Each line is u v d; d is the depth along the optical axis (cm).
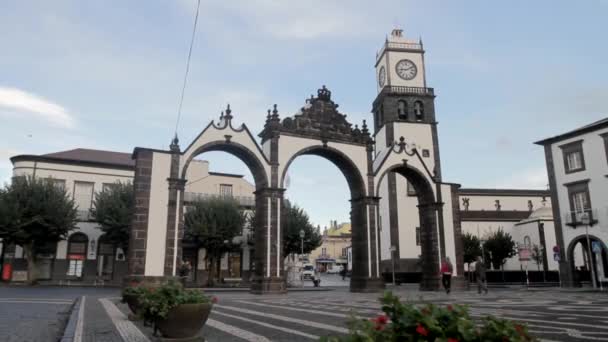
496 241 5175
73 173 4622
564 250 3784
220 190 5203
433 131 5088
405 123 5053
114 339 861
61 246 4369
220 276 4728
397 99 5122
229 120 2773
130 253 2406
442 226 3288
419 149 5000
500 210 6384
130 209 4059
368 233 3042
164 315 793
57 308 1597
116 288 3494
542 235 5241
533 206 6506
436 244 3247
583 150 3703
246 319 1248
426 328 329
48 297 2180
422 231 3372
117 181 4525
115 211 4047
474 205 6362
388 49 5262
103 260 4500
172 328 801
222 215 4281
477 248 5128
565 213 3806
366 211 3077
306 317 1301
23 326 1112
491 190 6438
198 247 4519
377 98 5397
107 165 4731
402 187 5034
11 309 1534
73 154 4875
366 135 3197
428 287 3209
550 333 914
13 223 3597
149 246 2442
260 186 2817
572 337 859
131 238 2423
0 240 4112
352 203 3189
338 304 1852
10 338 920
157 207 2502
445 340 314
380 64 5472
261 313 1437
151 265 2425
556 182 3906
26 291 2738
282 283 2709
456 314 346
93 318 1220
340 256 12200
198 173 5119
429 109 5141
